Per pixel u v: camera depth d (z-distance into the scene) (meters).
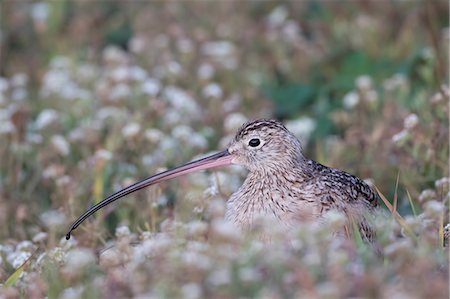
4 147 14.52
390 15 18.62
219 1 19.92
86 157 14.57
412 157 12.90
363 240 10.22
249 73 17.69
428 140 12.76
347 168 13.60
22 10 19.94
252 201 11.09
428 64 16.11
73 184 13.34
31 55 19.03
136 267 8.62
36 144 14.59
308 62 17.84
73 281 9.15
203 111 16.23
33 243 11.93
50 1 19.52
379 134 13.77
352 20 18.78
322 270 8.45
